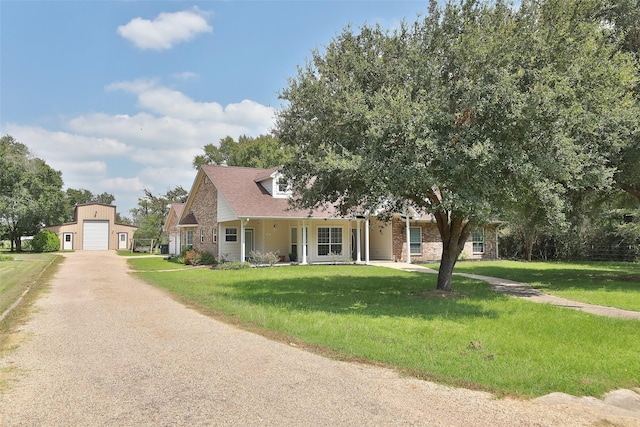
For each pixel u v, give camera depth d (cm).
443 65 1065
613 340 753
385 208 1475
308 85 1115
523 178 946
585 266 2477
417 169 904
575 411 462
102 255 3731
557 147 926
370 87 1092
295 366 593
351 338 743
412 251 2848
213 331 801
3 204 3706
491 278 1820
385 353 654
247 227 2670
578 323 890
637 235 2680
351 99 997
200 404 459
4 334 777
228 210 2412
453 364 607
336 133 1108
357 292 1354
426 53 1077
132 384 518
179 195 5156
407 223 2681
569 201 1614
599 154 1211
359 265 2461
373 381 539
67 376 548
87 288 1425
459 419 434
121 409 445
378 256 2912
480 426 419
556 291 1411
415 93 1025
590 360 634
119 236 5197
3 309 1005
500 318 941
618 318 953
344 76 1077
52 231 4750
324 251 2653
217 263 2514
